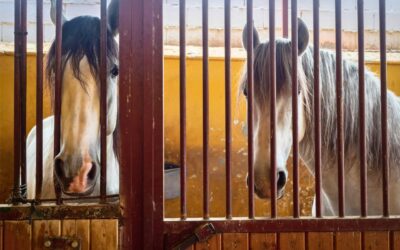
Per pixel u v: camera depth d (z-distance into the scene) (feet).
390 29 11.19
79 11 11.08
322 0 11.12
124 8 4.27
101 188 4.31
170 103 10.48
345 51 10.98
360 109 4.52
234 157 10.55
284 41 5.49
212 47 10.62
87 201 5.65
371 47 11.03
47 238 4.16
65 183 4.82
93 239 4.19
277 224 4.31
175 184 9.65
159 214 4.25
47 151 6.39
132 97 4.26
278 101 5.31
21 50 4.34
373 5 11.10
